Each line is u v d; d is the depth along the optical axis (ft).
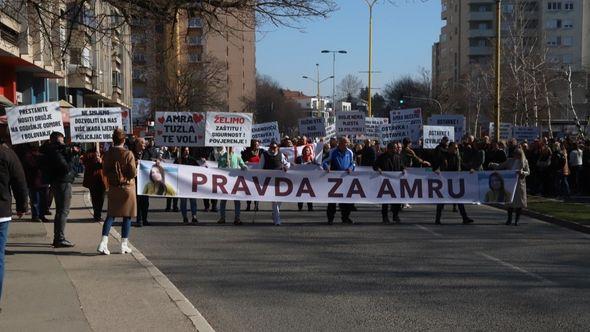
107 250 34.06
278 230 45.44
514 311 23.59
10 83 89.86
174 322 21.12
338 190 49.24
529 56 147.95
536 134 101.55
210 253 35.86
